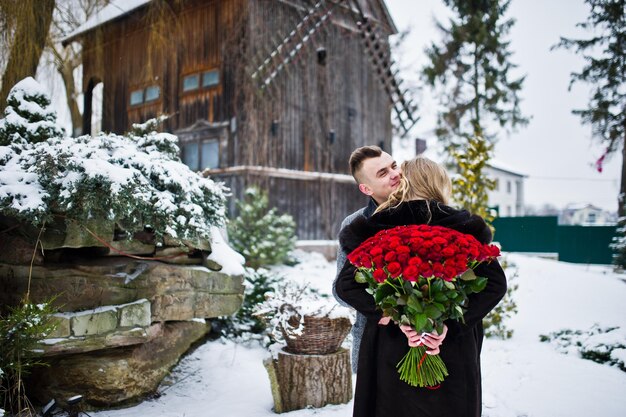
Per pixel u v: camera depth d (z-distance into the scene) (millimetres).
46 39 7832
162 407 3963
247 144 12320
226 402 4105
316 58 14523
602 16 16047
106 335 3777
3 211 3508
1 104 6383
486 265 2225
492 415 3846
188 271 4457
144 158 3975
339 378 3969
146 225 3979
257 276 6410
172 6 13492
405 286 2105
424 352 2123
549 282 9625
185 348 4637
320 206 14430
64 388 3834
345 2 15414
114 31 14531
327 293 7465
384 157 2955
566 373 4762
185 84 13609
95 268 3973
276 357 4023
